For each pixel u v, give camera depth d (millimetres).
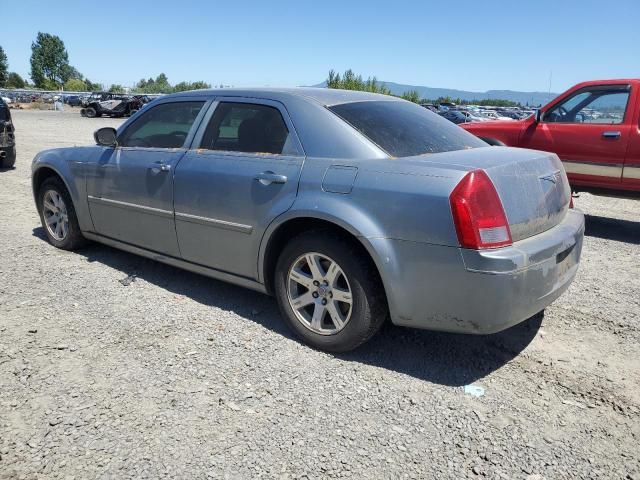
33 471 2355
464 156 3293
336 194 3242
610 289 4758
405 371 3266
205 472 2381
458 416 2828
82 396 2908
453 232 2857
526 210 3092
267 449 2537
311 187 3352
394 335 3748
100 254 5379
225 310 4078
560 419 2828
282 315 3658
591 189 7422
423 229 2939
